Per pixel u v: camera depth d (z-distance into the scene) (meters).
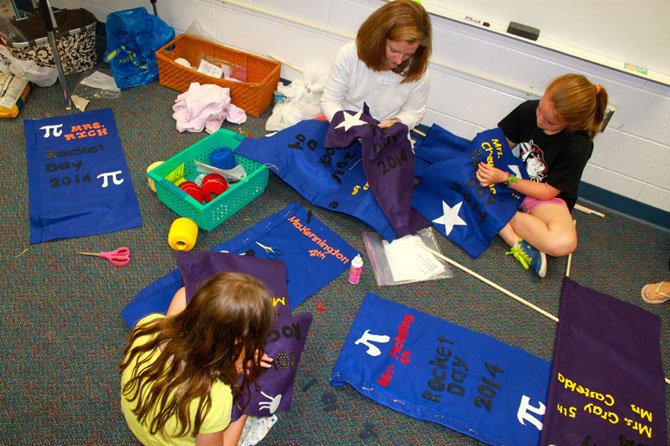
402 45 1.67
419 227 1.98
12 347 1.44
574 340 1.68
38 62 2.30
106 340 1.49
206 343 0.88
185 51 2.60
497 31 1.98
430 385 1.49
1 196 1.84
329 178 2.01
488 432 1.41
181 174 1.98
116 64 2.37
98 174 1.98
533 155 1.95
